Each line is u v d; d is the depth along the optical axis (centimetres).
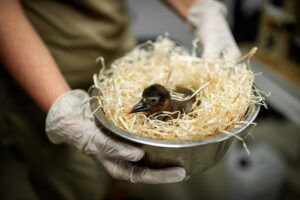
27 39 54
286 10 94
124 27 82
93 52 76
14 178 111
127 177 49
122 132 43
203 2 70
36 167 82
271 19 100
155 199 102
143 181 47
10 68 54
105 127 45
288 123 125
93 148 50
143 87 57
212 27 65
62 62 74
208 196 101
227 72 54
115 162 50
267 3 100
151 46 70
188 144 41
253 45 109
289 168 108
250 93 50
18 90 73
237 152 96
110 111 48
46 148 78
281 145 116
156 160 45
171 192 103
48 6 69
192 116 50
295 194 99
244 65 55
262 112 125
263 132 121
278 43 99
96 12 73
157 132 45
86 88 80
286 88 94
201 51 65
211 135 45
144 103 47
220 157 47
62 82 54
